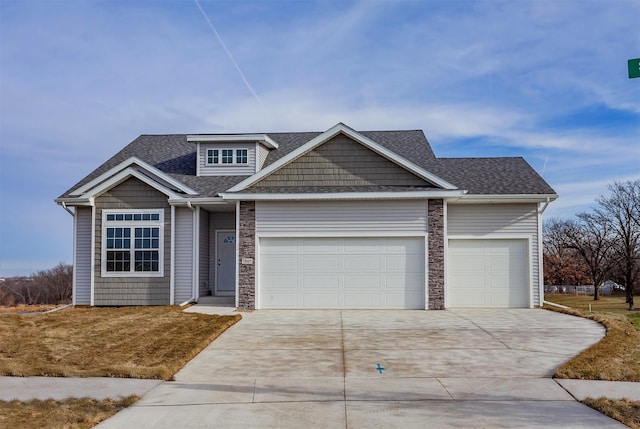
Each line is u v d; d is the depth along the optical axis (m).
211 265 21.36
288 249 18.55
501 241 19.47
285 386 9.42
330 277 18.44
